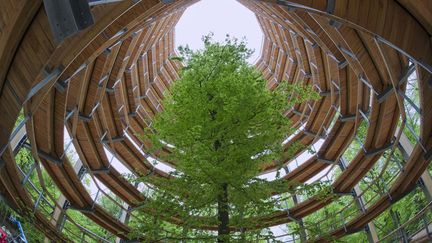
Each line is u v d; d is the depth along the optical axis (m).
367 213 21.48
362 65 15.60
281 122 10.78
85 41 10.95
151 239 10.12
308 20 17.16
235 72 11.76
